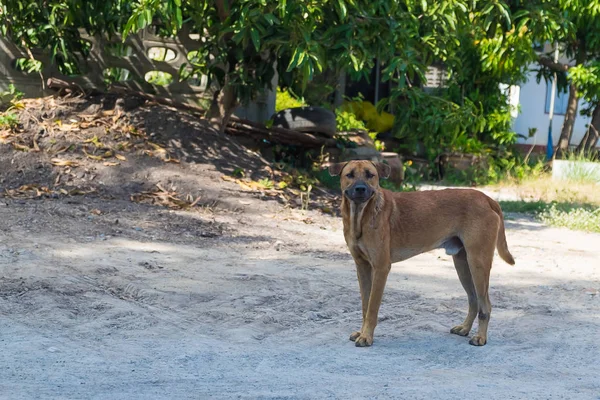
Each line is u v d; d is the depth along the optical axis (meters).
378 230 7.16
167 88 16.56
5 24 15.34
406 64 13.16
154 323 7.49
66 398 5.27
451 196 7.56
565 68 24.95
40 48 16.03
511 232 13.90
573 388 5.97
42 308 7.64
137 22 11.85
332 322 7.96
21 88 16.06
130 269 9.19
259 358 6.59
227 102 15.59
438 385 5.91
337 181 15.67
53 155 13.67
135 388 5.57
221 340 7.15
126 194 12.95
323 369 6.34
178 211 12.47
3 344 6.58
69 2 14.73
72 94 15.69
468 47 22.84
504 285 9.85
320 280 9.46
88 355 6.43
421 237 7.43
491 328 7.95
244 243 11.12
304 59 12.12
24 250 9.45
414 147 23.20
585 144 25.83
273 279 9.29
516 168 23.39
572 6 21.39
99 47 16.25
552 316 8.44
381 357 6.81
